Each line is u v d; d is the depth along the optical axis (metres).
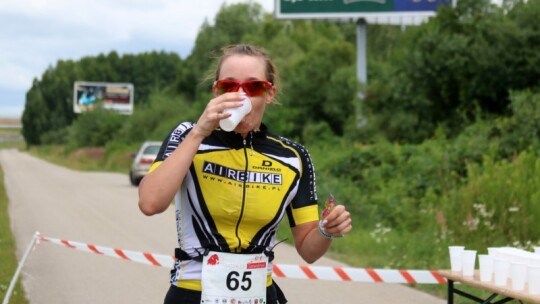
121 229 18.73
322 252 4.36
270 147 4.25
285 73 52.62
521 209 13.41
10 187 35.41
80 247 8.96
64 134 141.25
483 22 33.25
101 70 158.88
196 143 3.92
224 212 4.07
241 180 4.11
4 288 10.55
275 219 4.16
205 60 85.00
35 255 14.20
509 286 5.77
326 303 10.36
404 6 44.06
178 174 3.88
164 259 8.38
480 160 19.98
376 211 18.17
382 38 75.38
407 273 7.44
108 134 85.31
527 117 21.80
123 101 116.94
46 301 10.40
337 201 18.62
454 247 6.40
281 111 44.06
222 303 4.04
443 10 35.47
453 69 33.59
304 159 4.35
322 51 53.53
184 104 75.88
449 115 35.06
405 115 36.16
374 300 10.50
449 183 18.28
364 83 40.84
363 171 22.64
